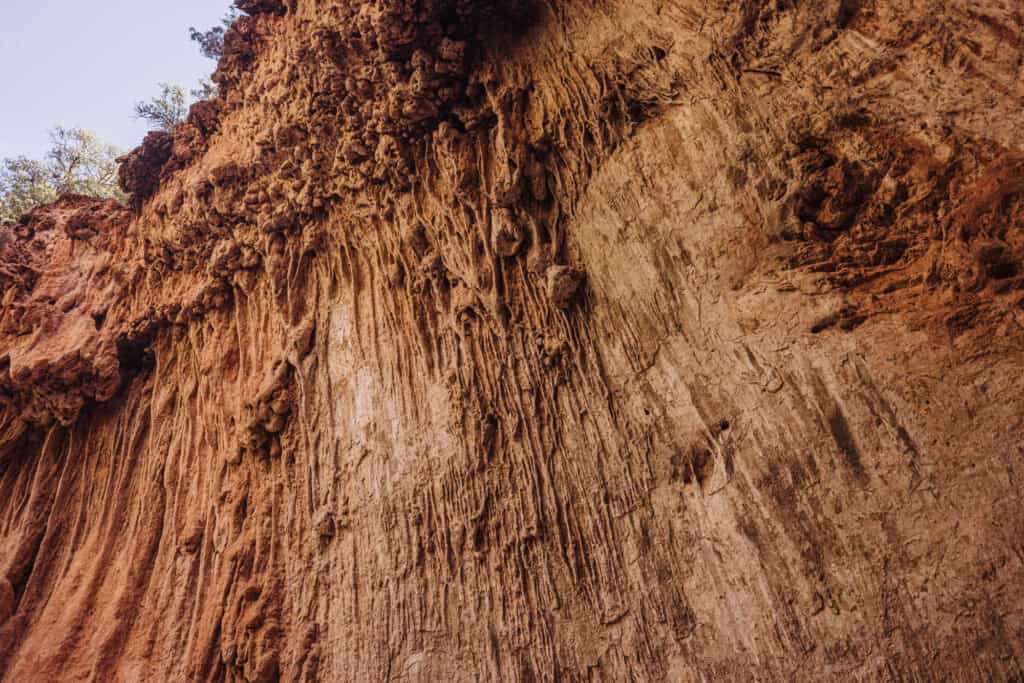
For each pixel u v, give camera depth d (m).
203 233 9.81
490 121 7.29
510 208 6.78
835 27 4.82
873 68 4.60
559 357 6.38
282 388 8.41
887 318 4.43
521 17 6.95
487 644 5.89
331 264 8.79
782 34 5.11
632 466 5.60
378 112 7.59
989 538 3.67
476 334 7.11
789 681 4.23
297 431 8.25
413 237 7.68
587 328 6.25
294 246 8.98
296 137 8.49
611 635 5.29
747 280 5.21
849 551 4.17
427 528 6.72
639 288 5.91
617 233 6.17
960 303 4.12
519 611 5.85
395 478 7.14
